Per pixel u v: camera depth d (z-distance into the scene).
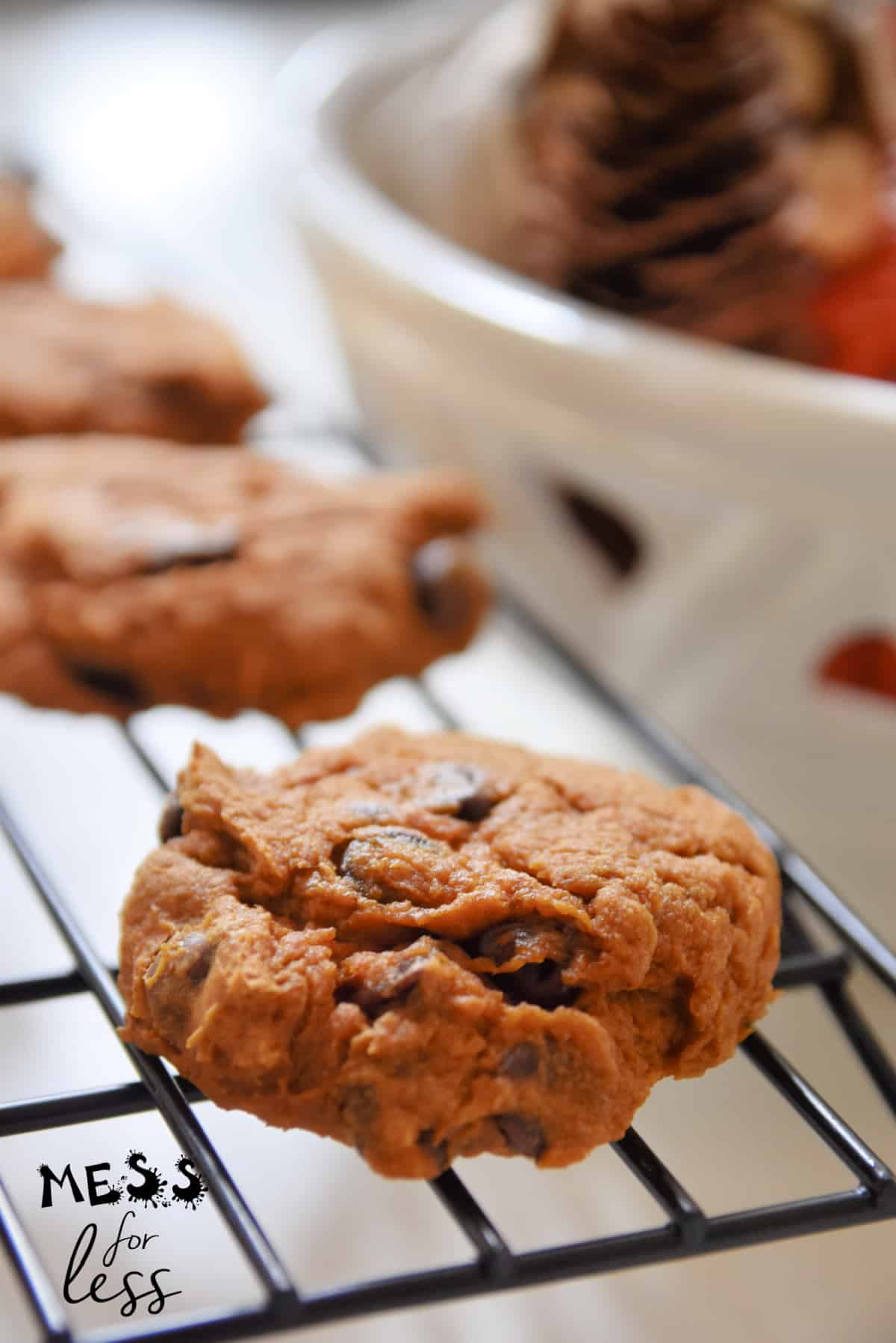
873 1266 0.40
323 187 0.49
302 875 0.34
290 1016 0.32
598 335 0.44
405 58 0.57
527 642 0.52
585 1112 0.32
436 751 0.36
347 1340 0.39
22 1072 0.40
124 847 0.45
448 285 0.46
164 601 0.40
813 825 0.49
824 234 0.46
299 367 0.69
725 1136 0.41
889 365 0.46
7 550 0.41
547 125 0.49
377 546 0.42
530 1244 0.39
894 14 0.49
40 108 1.00
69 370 0.46
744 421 0.43
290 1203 0.40
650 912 0.33
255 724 0.47
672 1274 0.40
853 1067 0.42
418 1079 0.32
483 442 0.48
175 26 1.16
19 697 0.40
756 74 0.46
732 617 0.48
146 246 0.68
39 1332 0.30
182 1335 0.31
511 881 0.33
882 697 0.48
